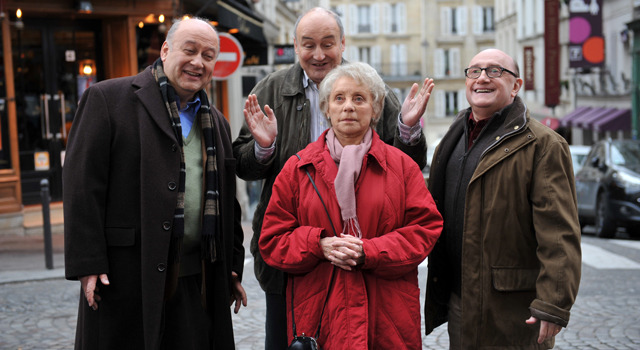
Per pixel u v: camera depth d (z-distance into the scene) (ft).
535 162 10.45
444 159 11.54
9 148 36.99
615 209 36.99
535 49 122.42
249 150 12.12
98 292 10.66
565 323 9.96
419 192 10.29
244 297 12.30
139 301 10.68
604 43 89.56
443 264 11.48
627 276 26.05
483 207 10.68
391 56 193.98
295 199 10.38
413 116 11.28
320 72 12.08
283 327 12.22
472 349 10.69
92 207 10.39
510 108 10.88
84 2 36.68
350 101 10.17
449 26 189.37
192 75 10.95
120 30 39.78
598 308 21.16
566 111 109.40
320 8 12.14
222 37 29.89
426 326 11.68
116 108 10.73
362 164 10.11
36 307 22.08
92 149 10.49
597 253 31.09
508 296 10.61
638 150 39.40
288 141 12.32
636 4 79.15
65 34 39.29
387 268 9.77
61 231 38.52
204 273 11.31
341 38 12.18
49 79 38.93
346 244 9.64
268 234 10.33
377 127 12.20
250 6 55.77
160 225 10.53
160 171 10.62
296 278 10.40
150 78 11.01
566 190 10.32
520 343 10.57
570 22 89.45
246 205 53.57
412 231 9.96
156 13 39.83
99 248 10.39
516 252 10.62
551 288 10.02
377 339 9.98
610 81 88.79
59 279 26.58
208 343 11.39
